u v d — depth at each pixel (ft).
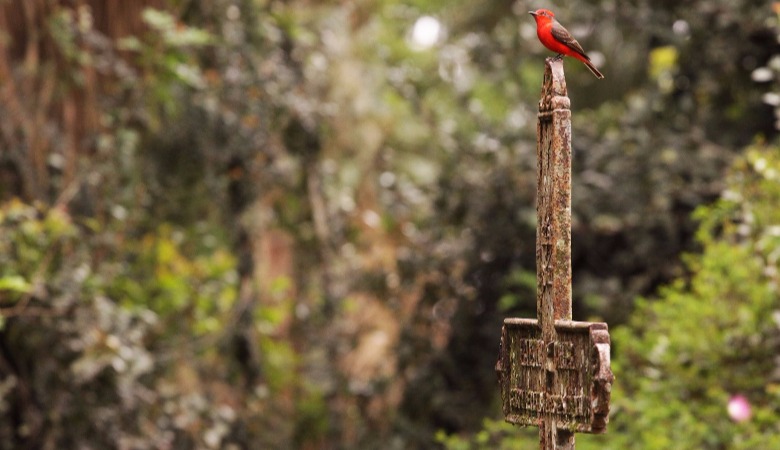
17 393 34.45
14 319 33.86
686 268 39.99
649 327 31.04
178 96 42.04
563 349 15.57
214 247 45.65
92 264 38.55
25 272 33.53
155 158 42.47
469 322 44.68
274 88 44.39
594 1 48.93
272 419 47.19
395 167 61.72
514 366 16.60
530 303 43.78
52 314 33.73
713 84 44.24
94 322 34.71
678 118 44.75
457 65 53.83
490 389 44.14
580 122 44.65
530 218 43.04
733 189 29.89
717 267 29.17
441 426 44.75
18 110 37.52
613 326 40.73
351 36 61.67
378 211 61.46
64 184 38.52
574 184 42.32
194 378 44.55
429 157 61.72
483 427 41.88
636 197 41.52
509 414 16.65
